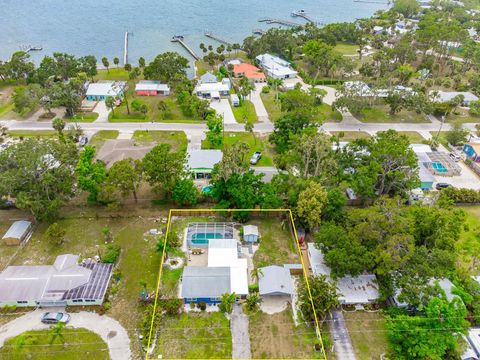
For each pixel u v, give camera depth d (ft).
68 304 205.36
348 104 410.72
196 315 205.05
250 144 364.79
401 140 288.71
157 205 282.77
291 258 242.17
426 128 411.54
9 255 234.99
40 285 206.39
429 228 229.66
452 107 440.45
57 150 268.41
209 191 282.77
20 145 260.01
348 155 294.66
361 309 210.18
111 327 195.21
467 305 205.57
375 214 216.13
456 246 247.29
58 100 399.03
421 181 304.09
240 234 257.55
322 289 200.13
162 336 192.85
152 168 262.88
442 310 179.63
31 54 623.77
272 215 275.80
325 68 549.95
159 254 240.12
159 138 370.12
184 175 281.54
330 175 278.67
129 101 455.22
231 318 204.13
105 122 400.26
